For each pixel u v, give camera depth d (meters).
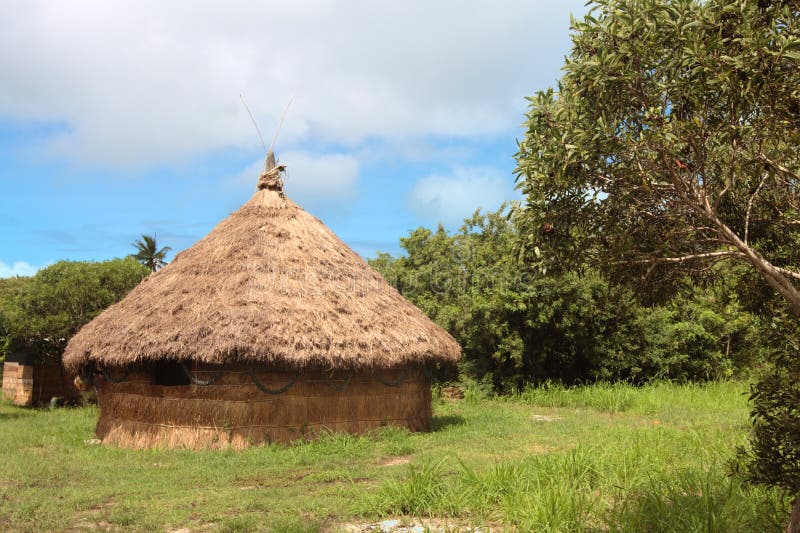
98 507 7.38
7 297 21.55
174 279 12.54
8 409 18.20
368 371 11.85
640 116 4.98
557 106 5.25
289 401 11.36
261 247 12.71
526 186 5.43
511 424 13.73
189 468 9.43
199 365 11.24
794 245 6.00
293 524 6.29
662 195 5.31
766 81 4.31
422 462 9.41
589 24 4.92
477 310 19.08
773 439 4.84
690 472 7.68
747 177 5.01
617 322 20.30
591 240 5.67
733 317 21.80
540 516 6.05
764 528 5.94
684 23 4.58
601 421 14.20
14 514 6.93
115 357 11.08
